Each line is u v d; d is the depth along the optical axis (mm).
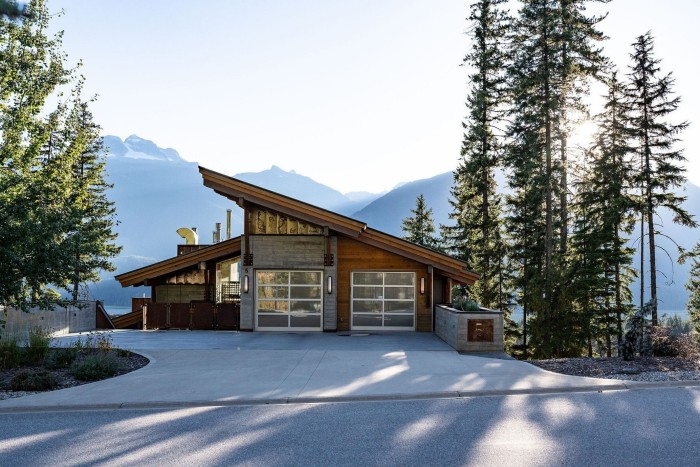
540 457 7074
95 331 23172
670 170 35594
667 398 10398
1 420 9320
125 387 11625
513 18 36375
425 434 8195
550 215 33844
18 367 14328
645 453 7176
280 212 22859
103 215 45531
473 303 19750
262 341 19531
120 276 26156
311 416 9383
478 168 39281
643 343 15789
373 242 22938
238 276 32688
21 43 24719
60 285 15938
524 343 38188
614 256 36719
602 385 11461
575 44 33719
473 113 39000
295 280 23031
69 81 26266
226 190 22781
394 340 19922
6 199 15617
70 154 26094
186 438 8109
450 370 13523
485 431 8297
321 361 14953
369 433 8289
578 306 33188
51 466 6914
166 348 17562
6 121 24094
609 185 36469
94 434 8359
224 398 10555
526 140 34250
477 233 41375
